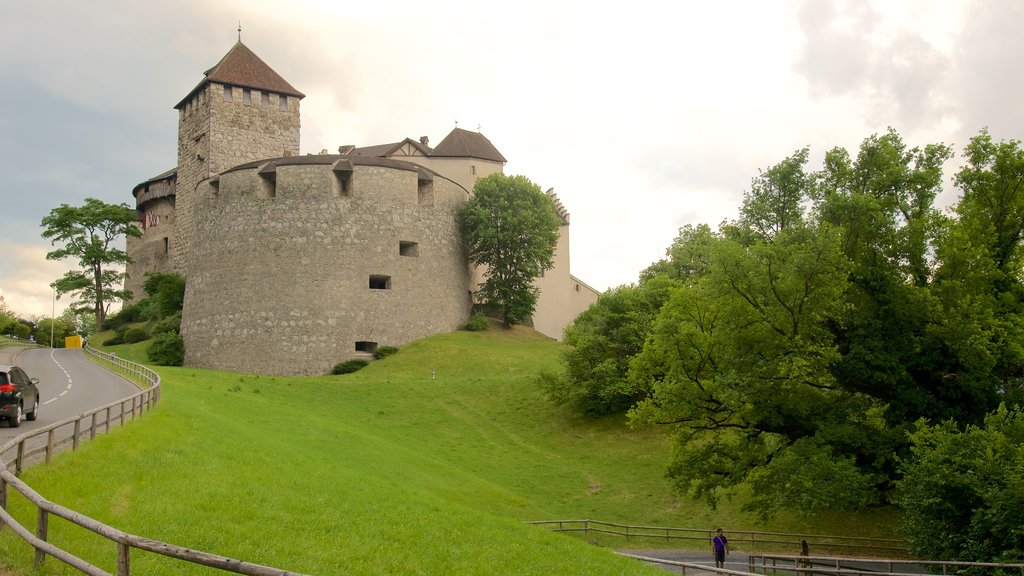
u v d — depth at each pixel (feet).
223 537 54.75
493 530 82.12
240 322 256.32
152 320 313.94
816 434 104.63
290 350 252.21
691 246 226.17
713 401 117.29
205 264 268.82
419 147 311.88
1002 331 102.06
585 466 163.02
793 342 105.60
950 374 103.19
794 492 99.81
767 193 127.34
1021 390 105.91
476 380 216.74
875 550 116.88
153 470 68.33
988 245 110.42
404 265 265.95
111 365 194.29
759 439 114.42
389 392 206.69
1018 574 76.23
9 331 437.99
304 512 68.33
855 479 96.63
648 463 162.20
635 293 199.52
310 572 52.49
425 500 92.63
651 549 122.62
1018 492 78.02
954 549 84.99
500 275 285.43
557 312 330.54
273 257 257.34
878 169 113.70
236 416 140.87
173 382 172.24
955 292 104.83
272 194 267.18
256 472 79.56
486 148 321.93
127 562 33.88
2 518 42.45
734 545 125.08
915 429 103.04
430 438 176.65
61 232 337.31
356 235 261.03
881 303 106.01
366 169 265.34
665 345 119.44
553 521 122.52
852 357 104.63
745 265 107.65
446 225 279.28
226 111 296.71
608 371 183.42
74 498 55.42
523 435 181.37
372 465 124.16
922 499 87.71
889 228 108.68
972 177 116.06
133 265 360.89
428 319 268.41
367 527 68.59
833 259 103.35
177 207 319.88
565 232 338.13
